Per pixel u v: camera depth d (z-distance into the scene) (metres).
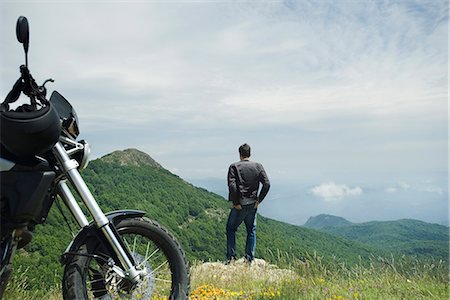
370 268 6.82
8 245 3.15
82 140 3.65
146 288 3.72
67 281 3.39
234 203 9.90
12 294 5.33
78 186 3.43
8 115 3.07
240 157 10.18
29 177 3.15
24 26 3.13
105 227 3.48
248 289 6.53
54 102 3.58
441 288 5.97
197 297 5.90
